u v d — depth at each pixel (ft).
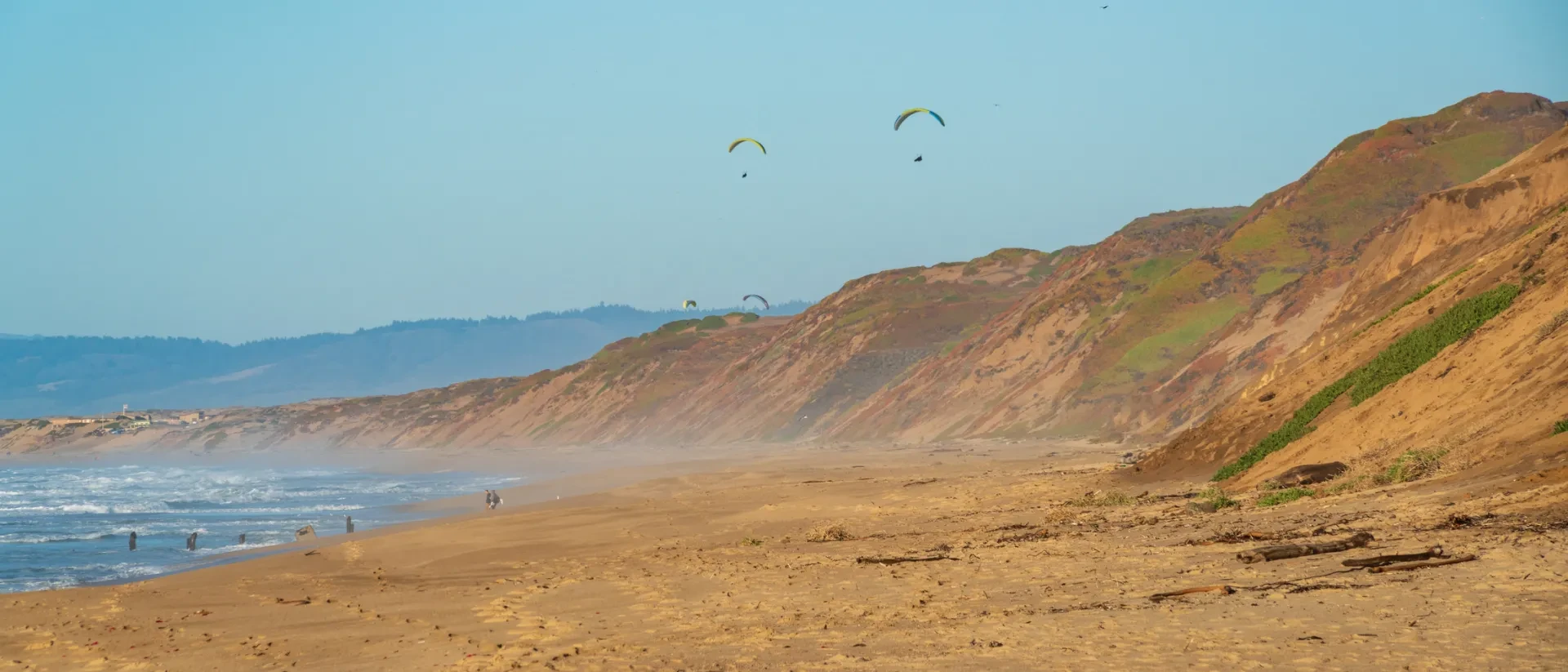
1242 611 38.73
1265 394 118.42
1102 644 35.63
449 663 42.52
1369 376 98.99
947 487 129.70
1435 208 160.66
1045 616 41.65
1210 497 80.28
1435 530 50.55
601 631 47.19
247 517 181.57
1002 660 34.73
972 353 382.01
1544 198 145.79
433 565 87.30
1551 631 31.60
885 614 45.85
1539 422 66.74
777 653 39.06
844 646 39.32
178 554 123.75
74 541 143.02
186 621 61.36
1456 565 42.19
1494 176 168.66
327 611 61.11
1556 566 39.40
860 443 364.79
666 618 49.52
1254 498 80.53
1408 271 158.10
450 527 120.88
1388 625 34.40
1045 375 320.91
